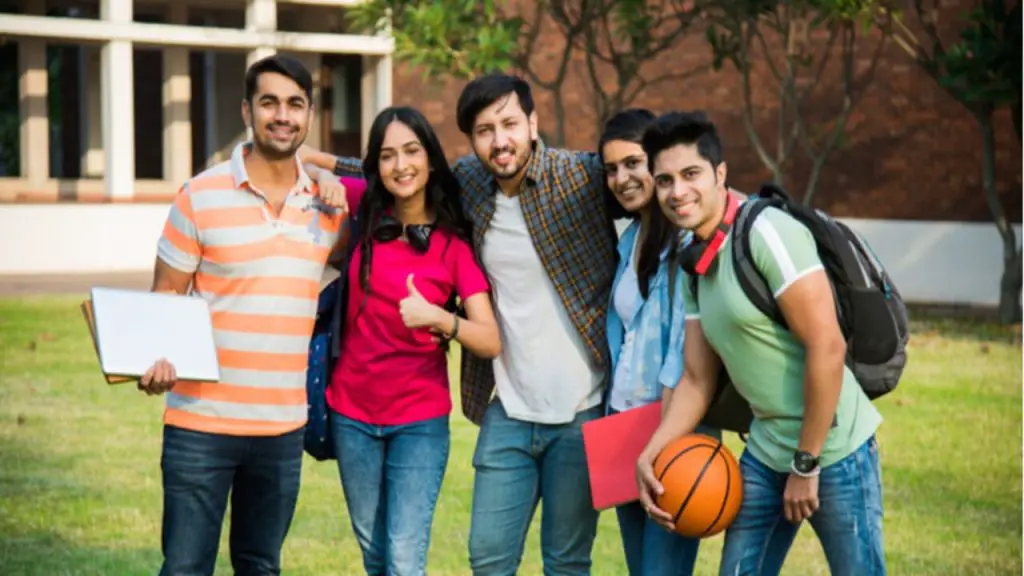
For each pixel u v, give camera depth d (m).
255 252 4.59
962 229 18.42
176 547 4.65
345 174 5.12
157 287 4.68
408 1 16.47
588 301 4.86
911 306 17.81
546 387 4.86
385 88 22.55
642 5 17.00
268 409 4.63
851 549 4.19
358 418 4.93
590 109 20.75
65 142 24.45
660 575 4.66
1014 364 12.50
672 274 4.64
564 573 5.02
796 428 4.21
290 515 4.78
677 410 4.45
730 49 17.22
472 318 4.79
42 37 21.72
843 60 17.30
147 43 21.14
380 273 4.82
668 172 4.12
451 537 6.79
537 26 17.09
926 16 15.41
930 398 10.77
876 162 18.88
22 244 20.50
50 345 13.18
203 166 24.83
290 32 21.84
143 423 9.55
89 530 6.81
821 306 4.00
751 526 4.36
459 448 8.90
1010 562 6.39
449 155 22.20
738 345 4.19
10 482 7.77
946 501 7.59
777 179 17.45
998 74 14.49
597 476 4.64
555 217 4.80
